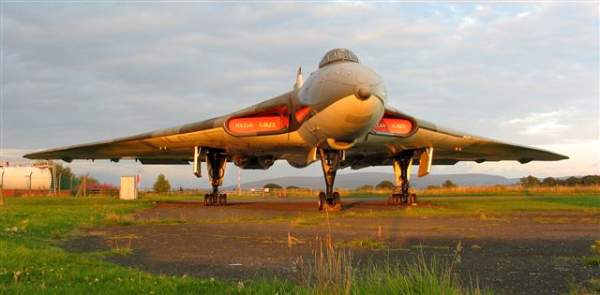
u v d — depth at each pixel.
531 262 7.01
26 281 5.52
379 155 22.47
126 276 5.74
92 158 25.72
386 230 11.36
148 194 54.03
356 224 12.94
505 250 8.17
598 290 5.27
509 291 5.28
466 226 12.25
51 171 49.88
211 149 22.80
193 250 8.39
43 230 11.28
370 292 4.77
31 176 48.16
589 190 42.62
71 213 16.83
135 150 23.16
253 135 19.11
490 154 24.41
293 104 18.12
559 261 7.08
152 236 10.51
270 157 23.36
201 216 16.38
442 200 27.09
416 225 12.57
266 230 11.63
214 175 23.41
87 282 5.43
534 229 11.48
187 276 6.07
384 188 63.59
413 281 4.91
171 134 20.16
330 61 17.91
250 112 19.16
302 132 18.25
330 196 18.92
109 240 9.87
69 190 51.47
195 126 19.81
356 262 7.06
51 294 4.88
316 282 5.05
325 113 15.91
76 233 11.20
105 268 6.36
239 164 23.52
